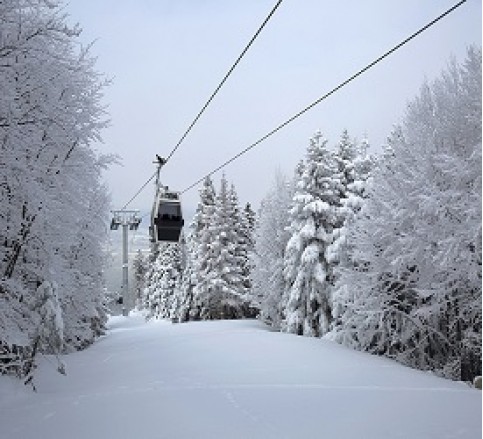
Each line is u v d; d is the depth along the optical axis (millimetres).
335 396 7043
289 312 28719
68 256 14859
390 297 18156
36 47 8594
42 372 10016
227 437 5098
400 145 18469
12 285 8898
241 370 9648
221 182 47531
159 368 10430
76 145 9883
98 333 31016
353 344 19969
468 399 6844
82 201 10805
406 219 17344
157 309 66875
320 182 28797
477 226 13297
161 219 17688
